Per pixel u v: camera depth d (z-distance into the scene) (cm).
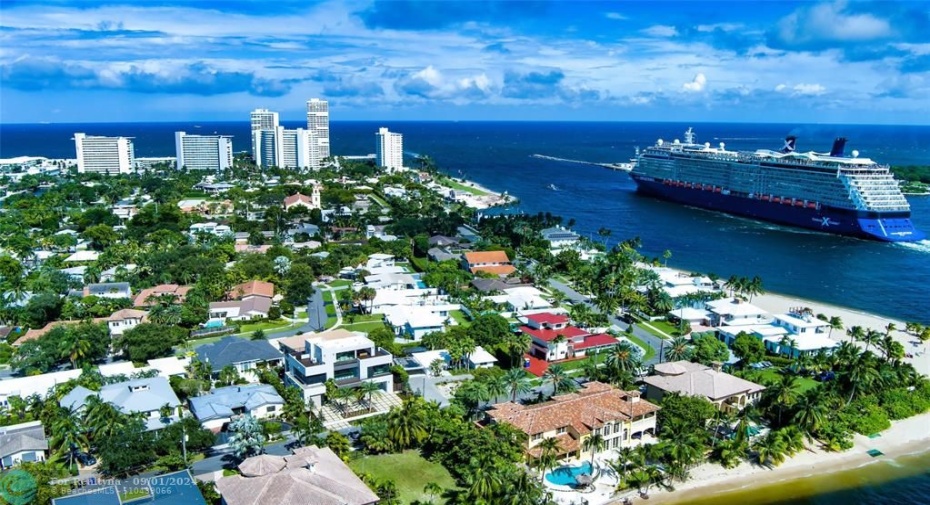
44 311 18712
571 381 14338
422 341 17400
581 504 11025
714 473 12231
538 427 12038
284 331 18900
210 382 14538
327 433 12488
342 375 14500
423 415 12394
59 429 11238
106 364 15800
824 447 13212
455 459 11781
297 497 9419
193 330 18425
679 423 12725
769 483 11938
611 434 12575
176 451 11488
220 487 9919
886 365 15438
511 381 13625
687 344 16988
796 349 17588
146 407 12681
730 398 13988
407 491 10994
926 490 11825
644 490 11556
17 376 15350
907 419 14388
